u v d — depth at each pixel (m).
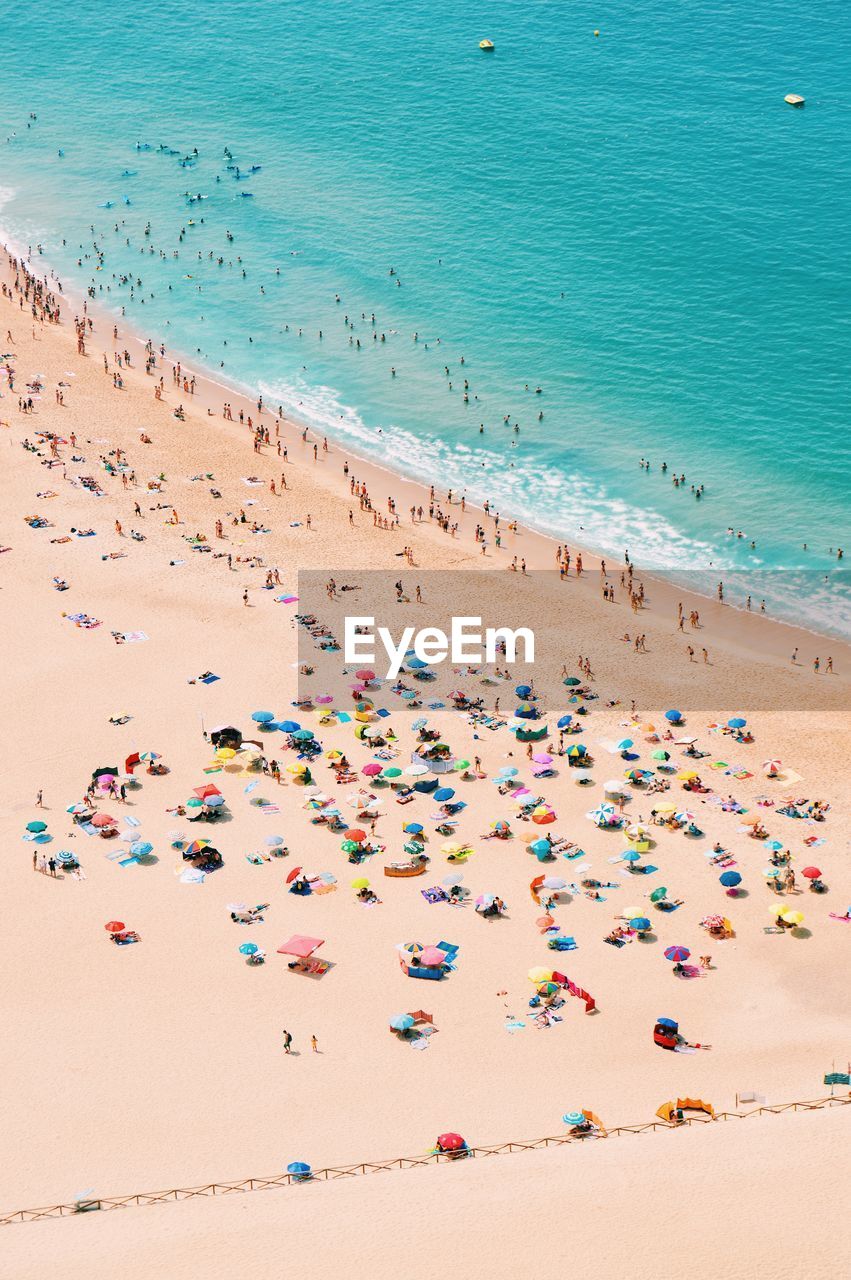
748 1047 58.53
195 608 93.62
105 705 83.50
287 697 84.50
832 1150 50.41
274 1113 54.88
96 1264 45.72
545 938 65.56
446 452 116.81
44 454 113.06
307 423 121.88
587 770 77.94
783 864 69.56
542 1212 47.75
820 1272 44.47
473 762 78.44
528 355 130.00
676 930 65.94
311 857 71.25
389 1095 55.91
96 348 134.50
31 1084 56.56
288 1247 46.34
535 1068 57.44
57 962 63.81
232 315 140.88
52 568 97.75
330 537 103.69
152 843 72.06
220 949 64.81
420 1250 46.00
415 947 64.25
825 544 102.50
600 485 111.06
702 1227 46.66
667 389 122.88
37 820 73.44
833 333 129.12
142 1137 53.59
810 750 79.75
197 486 110.12
